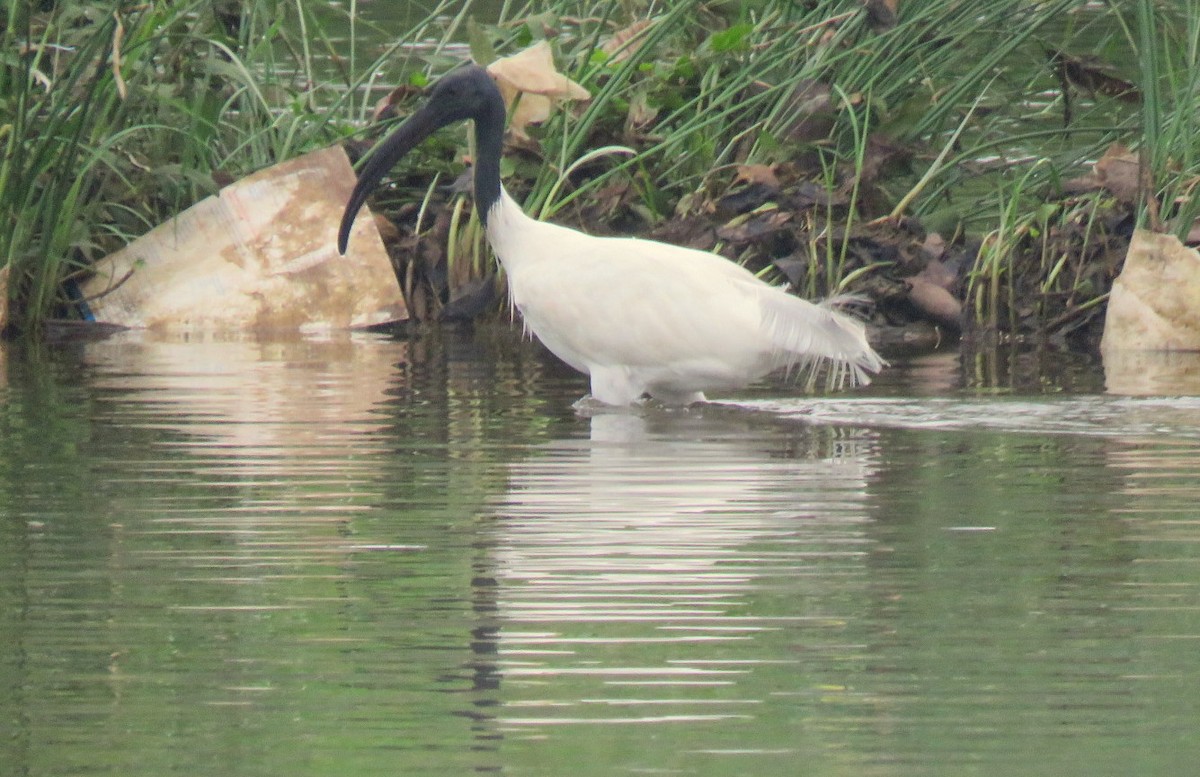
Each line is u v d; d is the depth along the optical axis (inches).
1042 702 285.0
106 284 738.2
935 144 791.1
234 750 268.2
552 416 529.7
